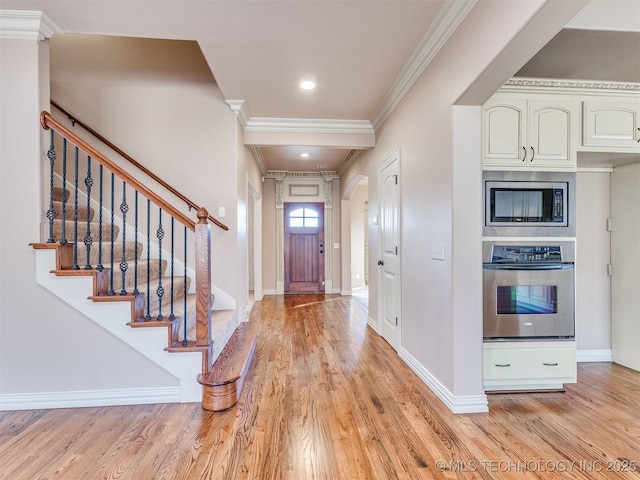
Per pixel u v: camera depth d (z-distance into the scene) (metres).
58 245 2.19
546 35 1.53
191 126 3.52
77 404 2.23
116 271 2.77
